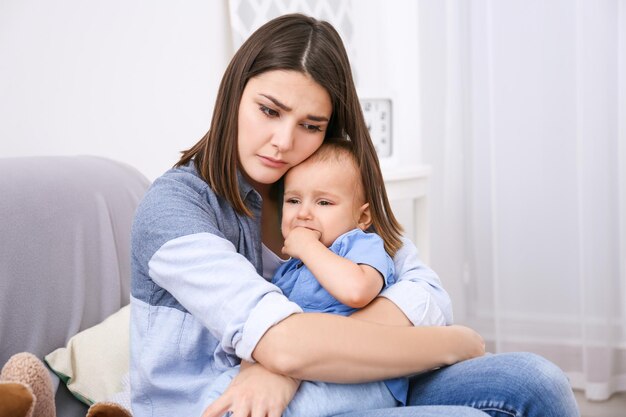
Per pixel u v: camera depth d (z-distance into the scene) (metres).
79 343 1.38
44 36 1.97
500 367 1.01
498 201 2.89
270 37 1.11
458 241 3.01
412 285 1.15
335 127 1.24
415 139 3.10
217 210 1.14
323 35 1.15
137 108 2.19
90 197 1.55
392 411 0.94
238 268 1.00
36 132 1.96
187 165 1.20
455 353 1.09
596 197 2.68
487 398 1.00
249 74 1.12
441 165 3.06
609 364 2.67
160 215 1.06
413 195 2.49
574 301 2.84
